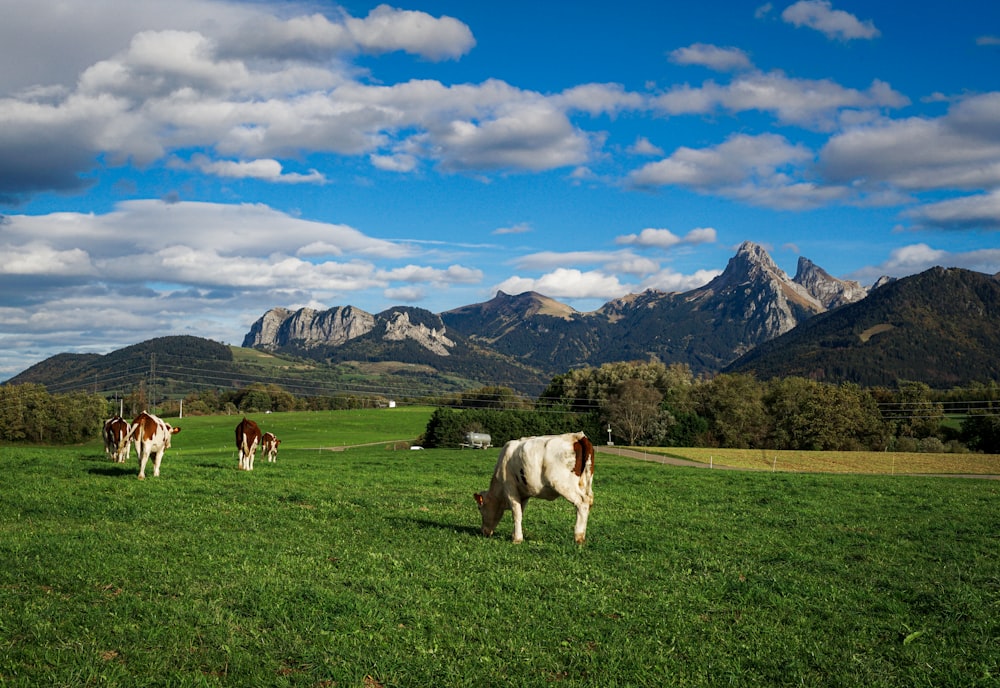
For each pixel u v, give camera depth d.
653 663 9.62
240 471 30.00
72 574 11.93
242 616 10.45
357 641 9.73
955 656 10.19
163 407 153.00
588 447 17.06
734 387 121.75
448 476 34.56
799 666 9.66
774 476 38.81
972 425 110.38
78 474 25.66
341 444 106.50
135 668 8.62
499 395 139.75
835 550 17.62
